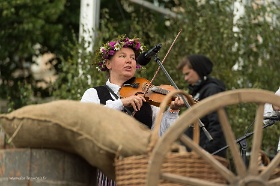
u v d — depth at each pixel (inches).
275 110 309.7
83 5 502.3
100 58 329.1
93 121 253.3
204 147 367.6
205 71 392.8
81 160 265.6
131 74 326.3
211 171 243.0
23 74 705.0
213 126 366.0
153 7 560.1
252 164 236.5
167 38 524.4
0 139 274.5
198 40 522.9
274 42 550.9
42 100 681.6
